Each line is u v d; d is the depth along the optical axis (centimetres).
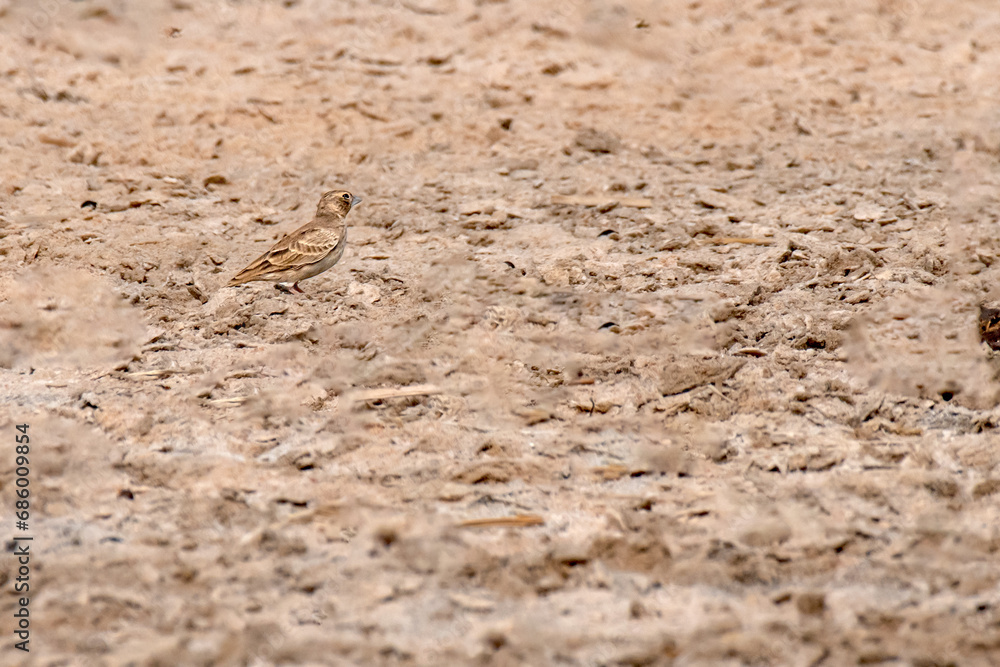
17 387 2345
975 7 5156
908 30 4919
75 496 1969
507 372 2419
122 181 3484
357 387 2359
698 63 4575
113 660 1564
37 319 2597
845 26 4928
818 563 1784
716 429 2209
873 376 2373
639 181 3562
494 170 3666
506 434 2186
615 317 2656
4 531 1859
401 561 1797
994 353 2444
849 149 3831
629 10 4978
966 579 1738
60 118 3912
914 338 2525
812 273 2875
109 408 2248
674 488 2012
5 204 3272
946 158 3744
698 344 2512
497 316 2650
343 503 1959
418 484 2020
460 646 1598
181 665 1557
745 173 3644
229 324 2612
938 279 2825
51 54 4394
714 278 2862
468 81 4359
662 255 3003
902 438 2166
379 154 3762
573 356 2478
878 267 2905
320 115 4006
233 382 2372
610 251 3050
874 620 1647
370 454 2119
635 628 1636
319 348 2523
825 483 2016
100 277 2820
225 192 3472
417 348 2516
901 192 3453
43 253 2927
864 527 1880
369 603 1695
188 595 1712
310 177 3581
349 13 4894
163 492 1989
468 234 3181
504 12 4956
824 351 2484
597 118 4088
